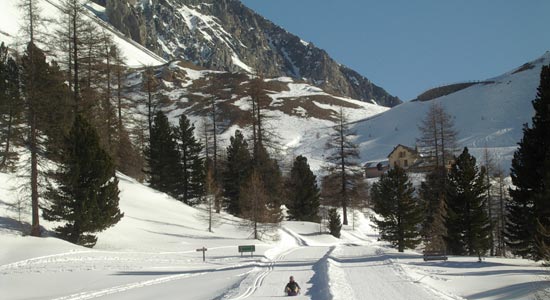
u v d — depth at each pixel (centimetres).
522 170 3080
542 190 2900
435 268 2558
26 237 3094
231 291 1947
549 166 2802
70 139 3359
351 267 2620
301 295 1839
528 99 16750
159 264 3008
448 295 1755
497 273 2295
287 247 4494
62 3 3772
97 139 3441
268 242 4647
